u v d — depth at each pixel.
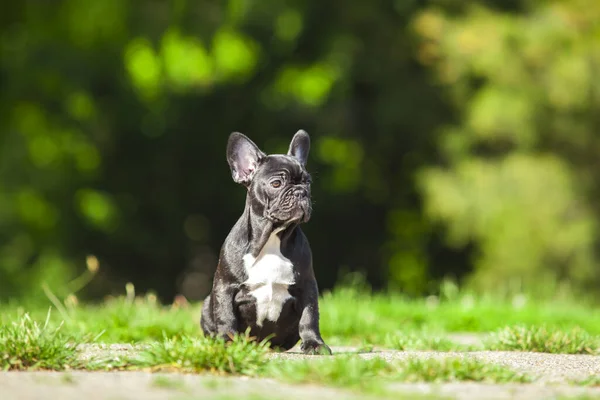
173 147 23.20
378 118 22.25
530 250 20.08
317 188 23.02
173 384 4.53
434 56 21.20
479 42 20.77
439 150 21.81
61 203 21.89
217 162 23.42
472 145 21.61
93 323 8.23
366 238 24.36
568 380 5.08
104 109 22.14
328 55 22.23
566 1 21.69
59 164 22.11
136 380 4.73
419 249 24.03
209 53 21.42
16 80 21.33
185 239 23.86
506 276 20.17
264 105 22.52
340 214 23.91
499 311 10.46
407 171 23.28
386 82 22.19
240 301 6.44
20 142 21.25
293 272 6.41
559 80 20.55
